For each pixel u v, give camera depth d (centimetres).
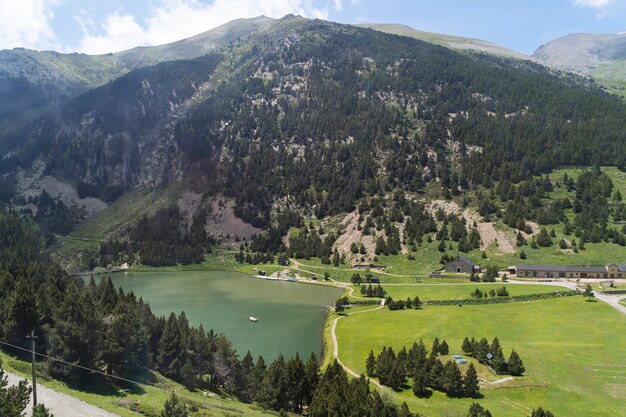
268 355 11706
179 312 15988
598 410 8138
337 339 12900
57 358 7700
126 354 8619
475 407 7312
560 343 11519
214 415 6875
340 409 6700
